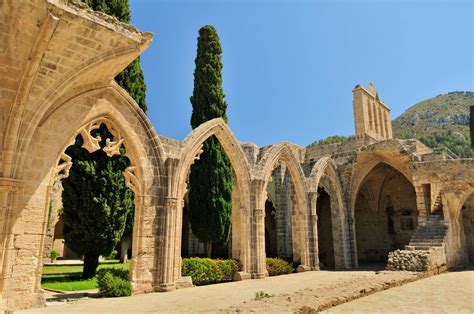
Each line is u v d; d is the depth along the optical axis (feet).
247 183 62.59
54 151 37.32
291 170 73.92
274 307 25.35
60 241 133.28
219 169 75.05
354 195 86.48
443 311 28.40
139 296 40.73
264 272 60.75
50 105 34.60
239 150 62.18
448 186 70.85
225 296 40.22
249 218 61.46
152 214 46.14
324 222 102.63
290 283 52.34
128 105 45.37
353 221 84.94
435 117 330.54
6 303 31.19
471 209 88.12
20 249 33.24
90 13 31.45
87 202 50.16
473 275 56.44
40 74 32.12
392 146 78.23
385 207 105.70
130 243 99.25
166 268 45.50
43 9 28.19
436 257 60.39
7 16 28.19
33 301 33.50
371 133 101.30
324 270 75.61
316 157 96.73
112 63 37.68
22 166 33.22
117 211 52.60
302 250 72.54
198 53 79.00
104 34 32.96
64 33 30.58
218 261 57.06
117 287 40.45
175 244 47.91
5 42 29.48
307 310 25.71
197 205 72.54
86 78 38.22
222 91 77.46
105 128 53.01
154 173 47.34
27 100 32.58
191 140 53.47
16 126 32.65
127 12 57.16
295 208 74.90
